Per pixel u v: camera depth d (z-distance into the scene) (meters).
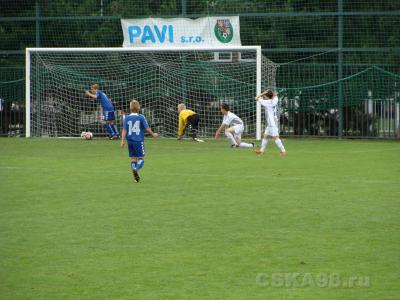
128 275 11.49
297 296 10.49
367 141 36.81
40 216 15.93
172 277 11.38
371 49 37.91
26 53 38.25
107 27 40.34
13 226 14.92
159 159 27.22
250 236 13.98
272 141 36.12
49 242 13.58
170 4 40.28
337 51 38.09
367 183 20.62
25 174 22.72
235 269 11.77
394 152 30.27
